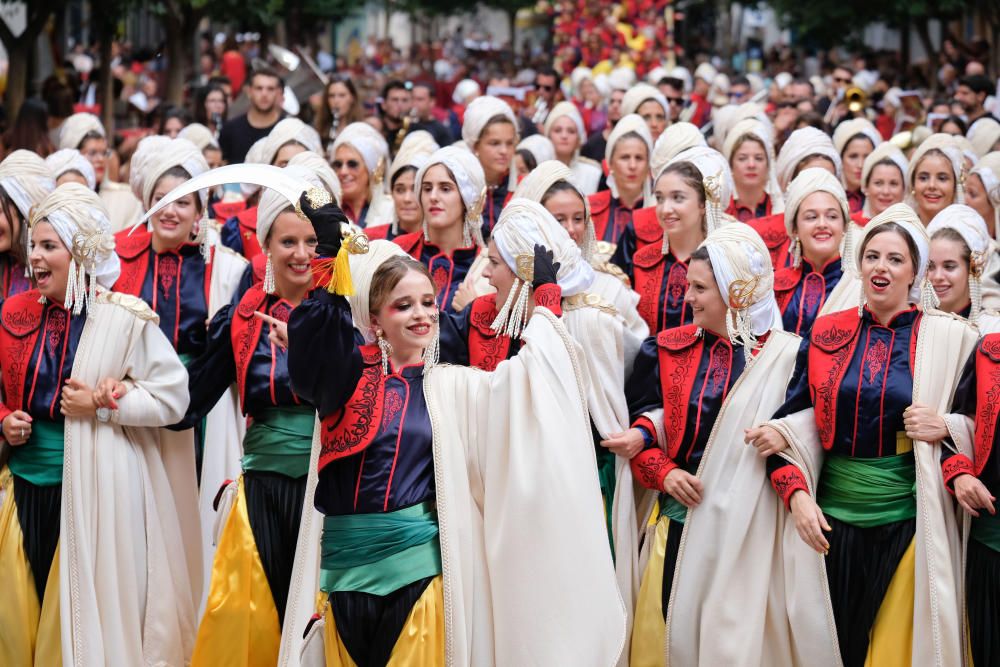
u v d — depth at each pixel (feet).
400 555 21.97
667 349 25.72
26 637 25.73
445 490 22.08
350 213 40.50
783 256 32.48
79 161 39.75
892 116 71.56
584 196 29.43
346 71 131.54
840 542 24.20
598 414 25.22
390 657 21.88
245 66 92.43
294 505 25.73
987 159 38.47
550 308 23.13
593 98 71.82
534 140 44.32
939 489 23.40
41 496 25.94
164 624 26.27
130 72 101.04
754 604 24.25
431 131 57.11
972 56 93.71
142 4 79.41
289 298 26.68
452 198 31.14
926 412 23.44
